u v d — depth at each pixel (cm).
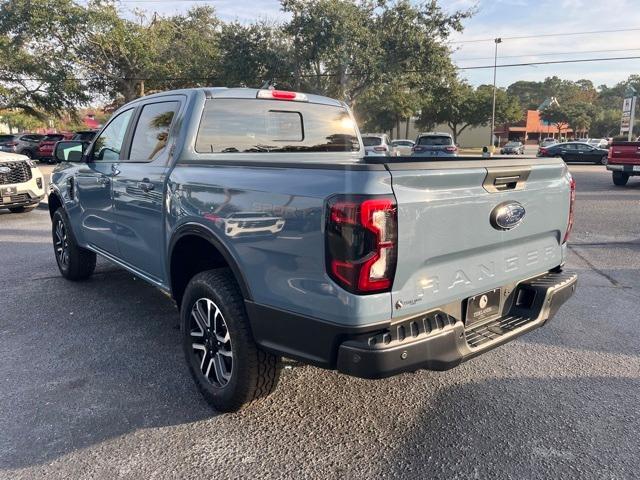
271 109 421
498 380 374
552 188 329
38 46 3198
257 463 282
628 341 441
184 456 288
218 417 327
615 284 605
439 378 378
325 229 247
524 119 8494
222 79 3253
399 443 300
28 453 289
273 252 273
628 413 329
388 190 241
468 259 285
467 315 296
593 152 3244
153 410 334
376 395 355
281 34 3066
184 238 348
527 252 325
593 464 279
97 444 298
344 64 2869
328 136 465
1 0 3042
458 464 280
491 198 285
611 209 1172
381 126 6366
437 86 3234
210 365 333
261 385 308
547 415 327
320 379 378
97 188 480
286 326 272
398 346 248
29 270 663
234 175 304
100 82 3450
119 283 606
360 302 243
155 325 477
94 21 3058
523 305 332
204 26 3816
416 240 252
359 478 270
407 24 2947
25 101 3475
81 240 553
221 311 308
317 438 305
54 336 450
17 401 342
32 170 1080
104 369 390
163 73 3391
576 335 454
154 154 404
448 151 2273
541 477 269
